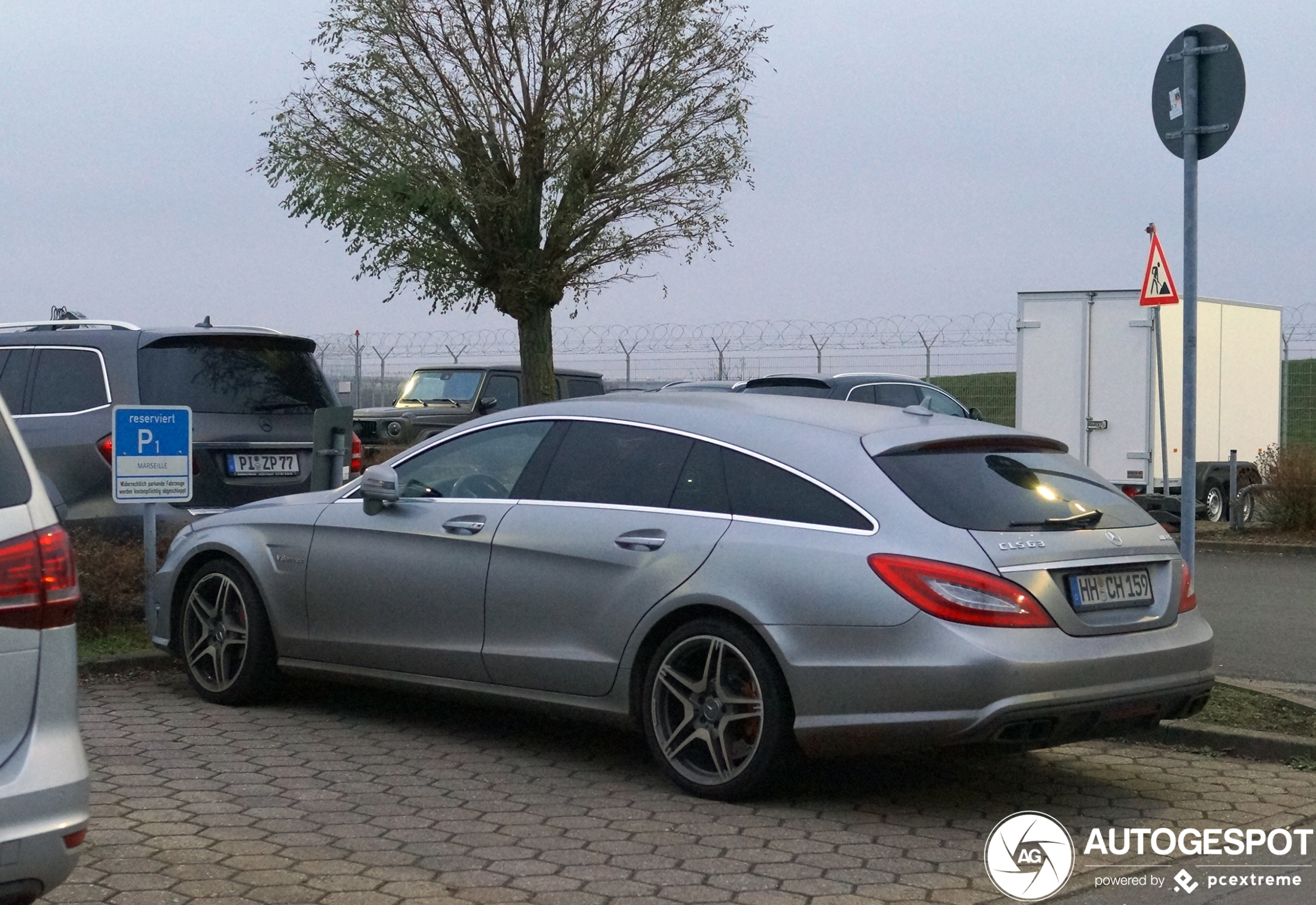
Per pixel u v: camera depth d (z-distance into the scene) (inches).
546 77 500.7
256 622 276.2
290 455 370.6
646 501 233.5
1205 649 223.8
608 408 248.4
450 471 261.4
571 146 498.6
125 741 251.8
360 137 499.5
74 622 143.3
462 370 724.7
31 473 144.6
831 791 232.2
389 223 493.7
